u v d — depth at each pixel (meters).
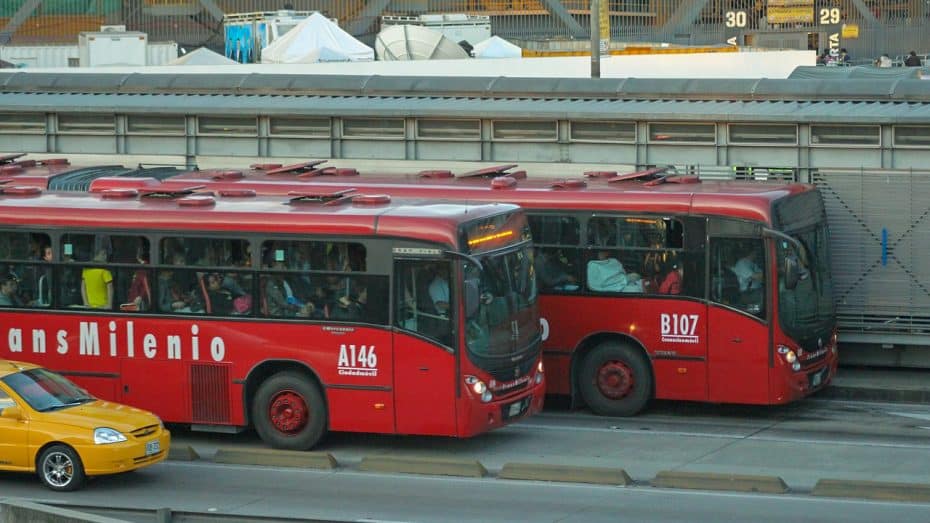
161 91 56.31
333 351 30.64
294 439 31.08
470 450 31.66
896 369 40.19
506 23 119.31
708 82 48.53
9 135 55.78
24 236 32.84
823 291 35.38
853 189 39.00
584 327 35.06
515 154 48.88
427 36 88.81
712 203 33.75
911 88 45.84
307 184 37.38
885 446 31.66
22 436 27.42
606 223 34.75
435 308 29.83
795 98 47.12
